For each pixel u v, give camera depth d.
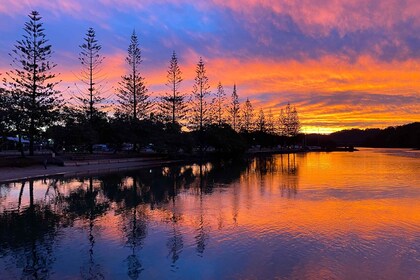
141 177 24.67
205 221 11.00
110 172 28.36
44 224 10.86
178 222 10.92
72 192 17.50
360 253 7.88
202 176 25.56
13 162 25.70
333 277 6.63
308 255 7.77
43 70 34.19
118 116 43.66
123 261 7.55
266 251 8.06
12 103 32.34
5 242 8.98
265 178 24.08
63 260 7.67
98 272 6.99
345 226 10.24
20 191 17.81
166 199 15.30
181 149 47.72
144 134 41.25
